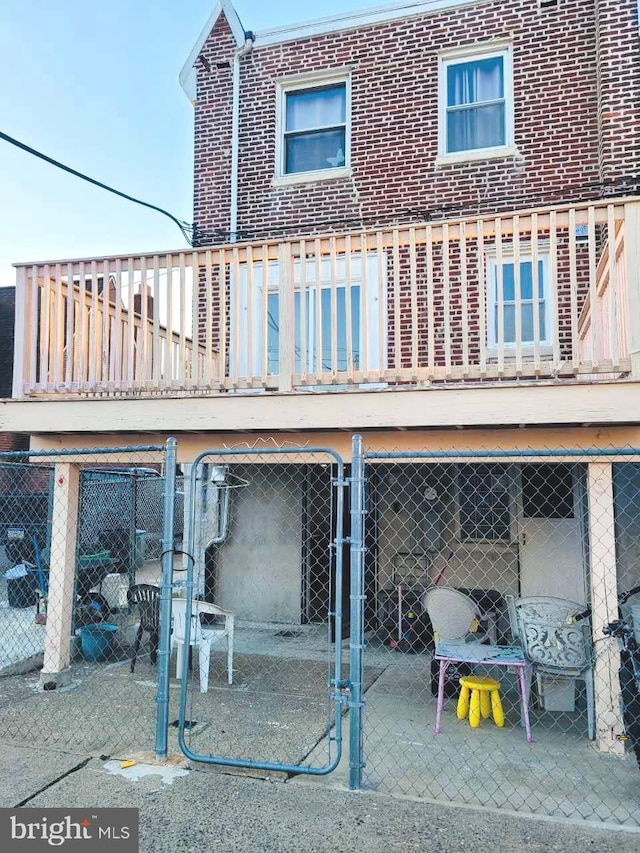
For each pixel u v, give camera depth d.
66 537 6.57
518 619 5.57
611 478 5.14
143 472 9.89
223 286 6.04
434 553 8.96
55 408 6.28
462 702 5.59
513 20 8.91
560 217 5.30
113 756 4.60
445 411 5.27
